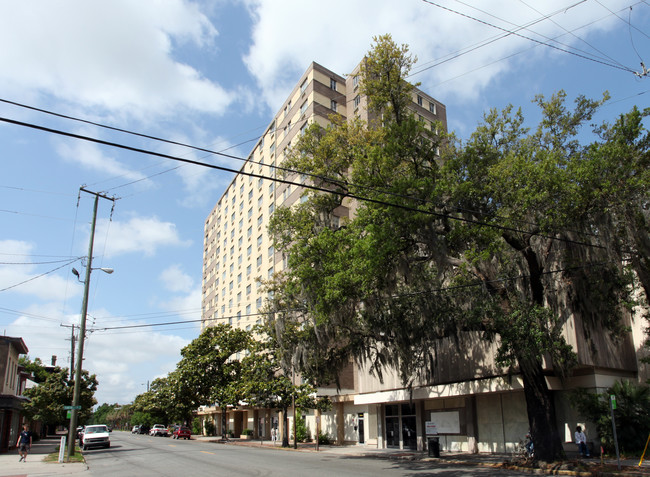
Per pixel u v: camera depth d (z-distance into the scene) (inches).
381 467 754.8
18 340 1477.6
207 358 1878.7
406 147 710.5
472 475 633.0
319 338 964.0
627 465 682.8
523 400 962.1
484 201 677.9
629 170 580.1
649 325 984.3
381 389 1294.3
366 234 711.7
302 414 1749.5
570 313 773.3
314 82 1925.4
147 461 917.2
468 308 753.6
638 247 602.5
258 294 2276.1
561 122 741.3
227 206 2967.5
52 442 2102.6
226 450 1226.6
